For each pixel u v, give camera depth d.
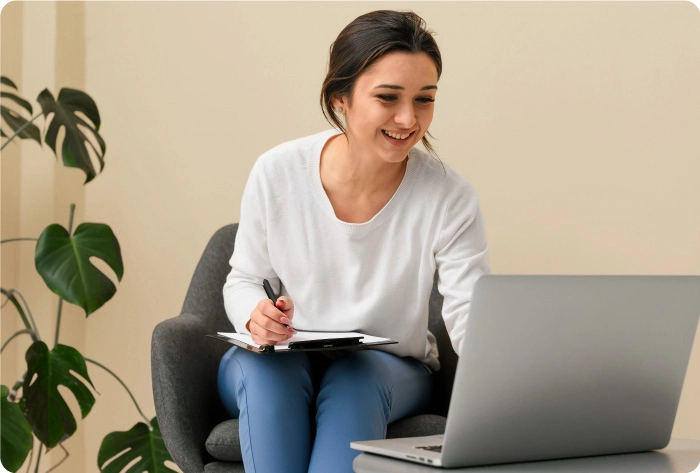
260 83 2.54
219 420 1.81
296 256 1.69
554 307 1.03
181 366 1.70
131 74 2.64
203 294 1.96
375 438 1.40
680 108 2.18
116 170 2.66
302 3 2.50
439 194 1.64
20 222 2.62
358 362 1.51
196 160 2.59
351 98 1.48
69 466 2.67
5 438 2.05
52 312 2.61
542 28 2.29
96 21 2.67
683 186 2.18
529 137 2.30
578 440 1.12
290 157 1.69
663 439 1.21
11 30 2.57
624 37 2.22
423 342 1.74
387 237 1.66
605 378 1.10
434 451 1.07
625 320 1.09
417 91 1.42
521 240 2.31
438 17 2.37
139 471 2.15
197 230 2.60
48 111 2.28
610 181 2.24
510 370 1.02
